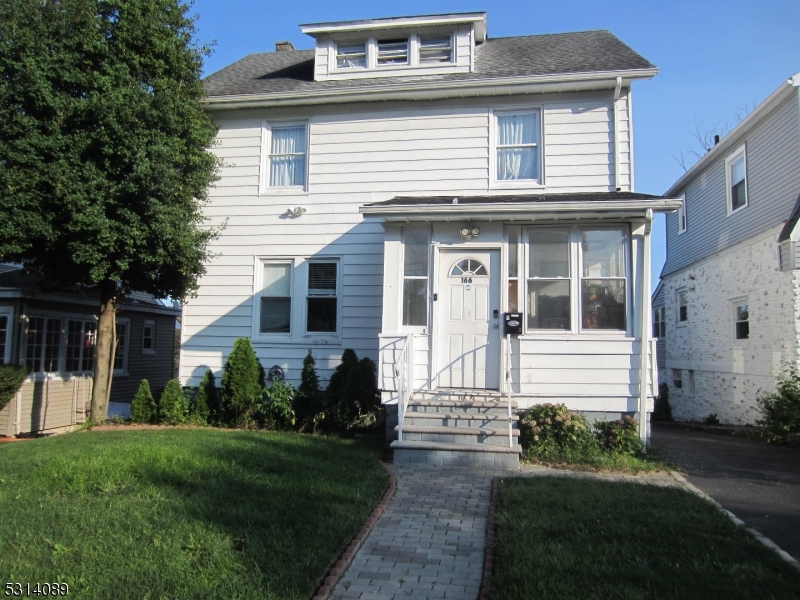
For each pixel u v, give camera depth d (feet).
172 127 34.22
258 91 41.04
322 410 35.91
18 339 46.11
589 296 31.45
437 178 38.86
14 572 14.08
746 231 48.93
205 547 15.64
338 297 39.42
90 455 23.99
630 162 36.78
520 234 32.24
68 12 32.42
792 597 13.42
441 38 42.09
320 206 40.06
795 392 38.60
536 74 36.91
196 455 24.73
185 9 36.32
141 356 64.08
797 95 40.65
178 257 34.68
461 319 32.35
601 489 22.34
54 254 34.27
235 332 40.37
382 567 15.44
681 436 43.01
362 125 40.09
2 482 21.58
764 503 22.26
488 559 15.70
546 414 29.14
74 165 32.12
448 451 27.20
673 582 14.06
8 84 31.68
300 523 17.53
